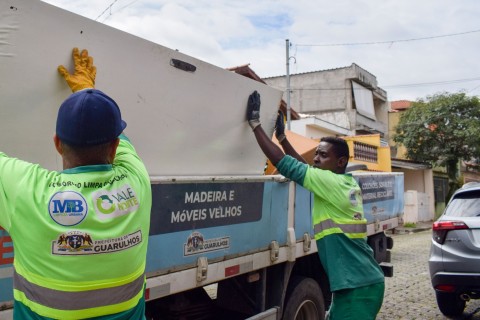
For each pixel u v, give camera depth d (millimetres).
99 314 1593
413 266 10039
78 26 2553
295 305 4078
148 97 3117
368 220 5910
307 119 20797
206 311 3744
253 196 3564
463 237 5465
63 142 1670
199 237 3049
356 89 27672
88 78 2604
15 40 2318
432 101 23516
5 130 2410
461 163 30141
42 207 1578
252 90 3965
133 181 1811
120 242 1645
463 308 6227
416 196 20328
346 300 3117
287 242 3988
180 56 3227
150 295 2676
